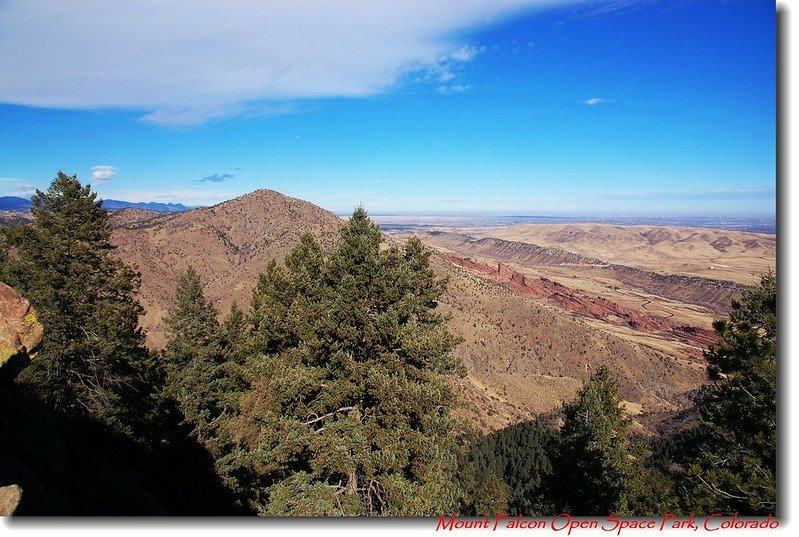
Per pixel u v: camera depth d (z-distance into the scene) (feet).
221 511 68.90
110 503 33.81
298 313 51.01
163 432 82.94
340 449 42.29
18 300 33.35
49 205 70.13
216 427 85.92
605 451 77.25
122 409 71.15
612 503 72.95
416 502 40.50
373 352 49.11
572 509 75.51
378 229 52.26
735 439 44.37
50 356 62.44
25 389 55.52
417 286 75.92
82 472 36.19
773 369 40.37
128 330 75.15
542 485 86.53
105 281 71.31
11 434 32.45
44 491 28.66
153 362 87.56
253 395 52.75
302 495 46.16
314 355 47.73
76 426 61.77
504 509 110.63
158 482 66.80
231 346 96.78
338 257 50.75
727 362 46.44
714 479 39.70
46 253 66.74
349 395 46.11
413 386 43.62
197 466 77.25
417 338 46.50
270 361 53.11
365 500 47.24
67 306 66.33
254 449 55.62
